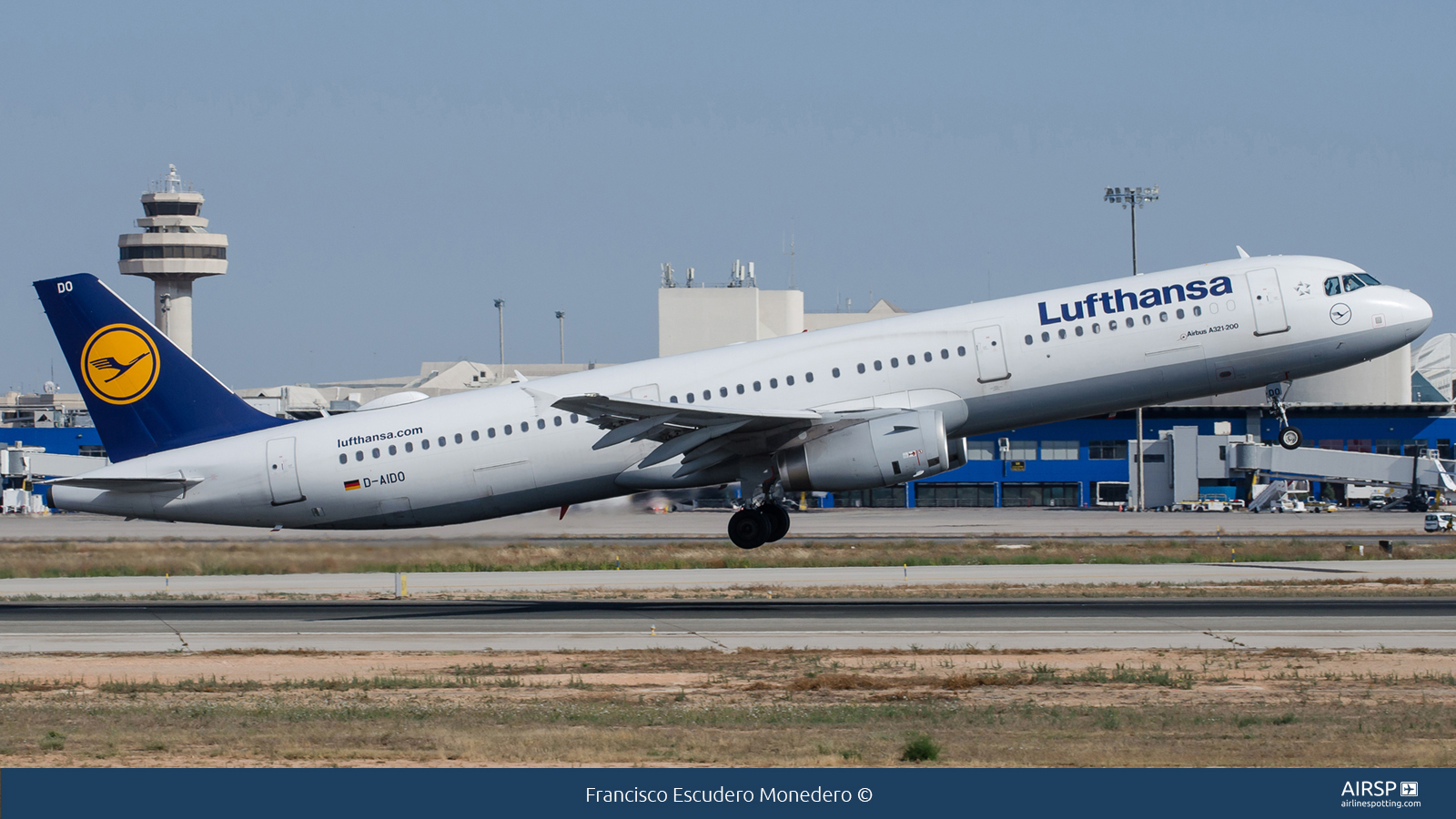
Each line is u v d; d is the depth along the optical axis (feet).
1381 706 254.88
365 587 501.97
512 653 329.11
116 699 274.57
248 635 366.63
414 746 224.94
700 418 436.35
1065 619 383.45
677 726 240.32
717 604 430.61
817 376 471.21
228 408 517.96
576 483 489.67
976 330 466.29
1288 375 465.06
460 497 494.18
